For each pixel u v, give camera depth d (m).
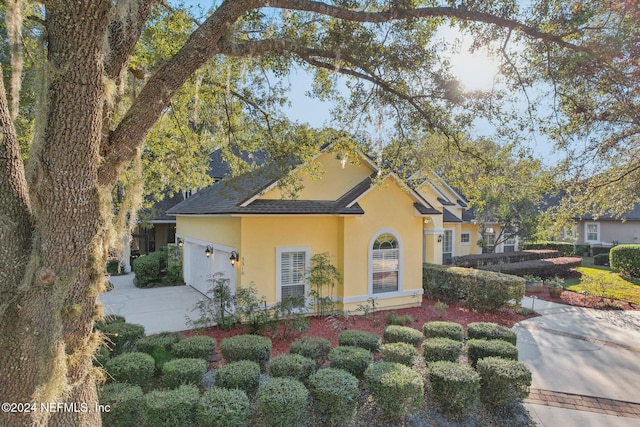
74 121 3.12
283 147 8.98
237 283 10.64
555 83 6.46
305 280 11.35
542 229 14.51
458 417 5.68
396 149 8.73
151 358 6.01
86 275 3.33
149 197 20.84
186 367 5.71
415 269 12.91
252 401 5.64
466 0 5.80
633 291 15.05
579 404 6.22
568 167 10.70
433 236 18.16
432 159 9.06
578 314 12.07
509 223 20.48
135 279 17.12
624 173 10.80
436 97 6.96
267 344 6.98
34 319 3.01
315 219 11.48
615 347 8.95
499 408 5.97
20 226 3.08
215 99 9.23
